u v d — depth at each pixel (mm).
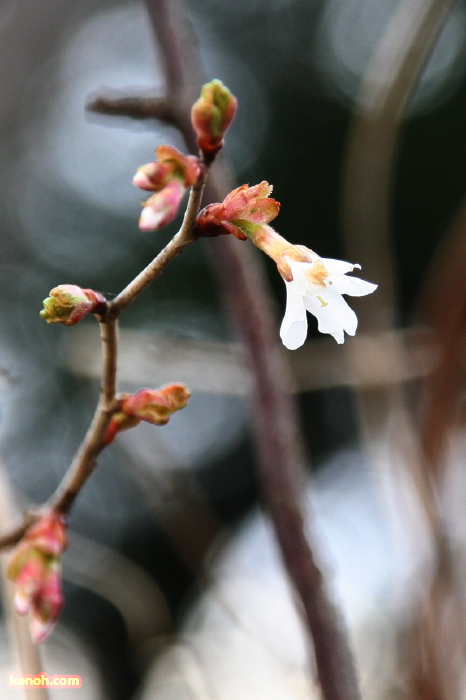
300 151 1254
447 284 500
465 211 502
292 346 407
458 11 1155
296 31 1278
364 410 501
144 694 681
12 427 1113
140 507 1131
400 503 489
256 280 467
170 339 550
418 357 506
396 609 506
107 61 1182
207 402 1227
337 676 443
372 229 509
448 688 469
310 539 454
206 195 461
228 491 1212
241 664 594
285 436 459
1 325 1151
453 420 490
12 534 424
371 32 1193
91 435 420
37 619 419
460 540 485
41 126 1166
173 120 462
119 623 1052
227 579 556
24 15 1057
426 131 1199
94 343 585
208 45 1313
